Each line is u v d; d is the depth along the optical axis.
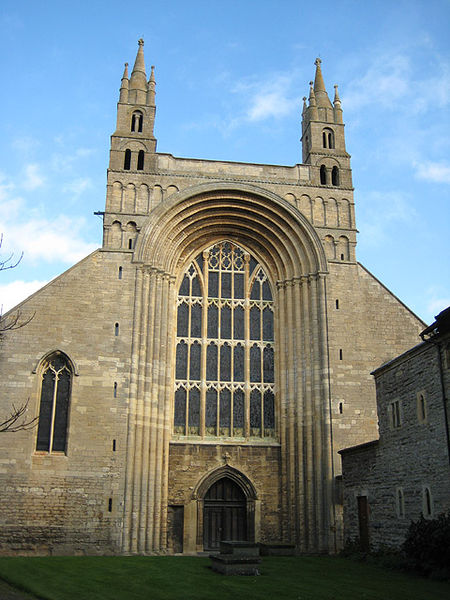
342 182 49.47
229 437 45.25
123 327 42.94
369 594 23.72
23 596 23.78
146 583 26.36
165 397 43.91
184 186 47.41
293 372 45.56
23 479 38.66
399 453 32.16
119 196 46.38
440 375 28.61
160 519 41.38
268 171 49.03
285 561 34.53
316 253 46.81
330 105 52.22
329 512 40.94
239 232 49.38
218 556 29.92
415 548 28.27
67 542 38.16
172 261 47.28
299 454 43.22
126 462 40.09
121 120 48.81
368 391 43.75
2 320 41.09
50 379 41.31
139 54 52.00
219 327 47.62
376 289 46.34
